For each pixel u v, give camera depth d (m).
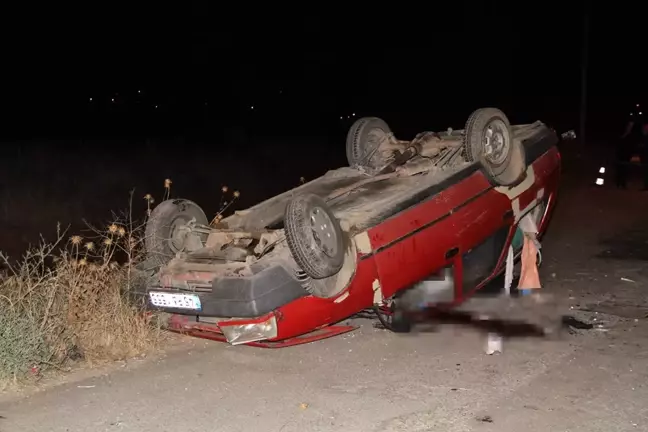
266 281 6.01
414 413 5.45
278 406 5.64
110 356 6.71
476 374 6.20
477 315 7.85
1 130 34.69
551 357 6.57
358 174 8.30
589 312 7.95
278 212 7.54
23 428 5.31
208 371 6.42
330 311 6.33
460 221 7.33
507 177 7.92
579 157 26.45
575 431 5.09
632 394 5.71
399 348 6.92
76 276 7.09
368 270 6.48
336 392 5.89
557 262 10.41
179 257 6.84
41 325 6.37
